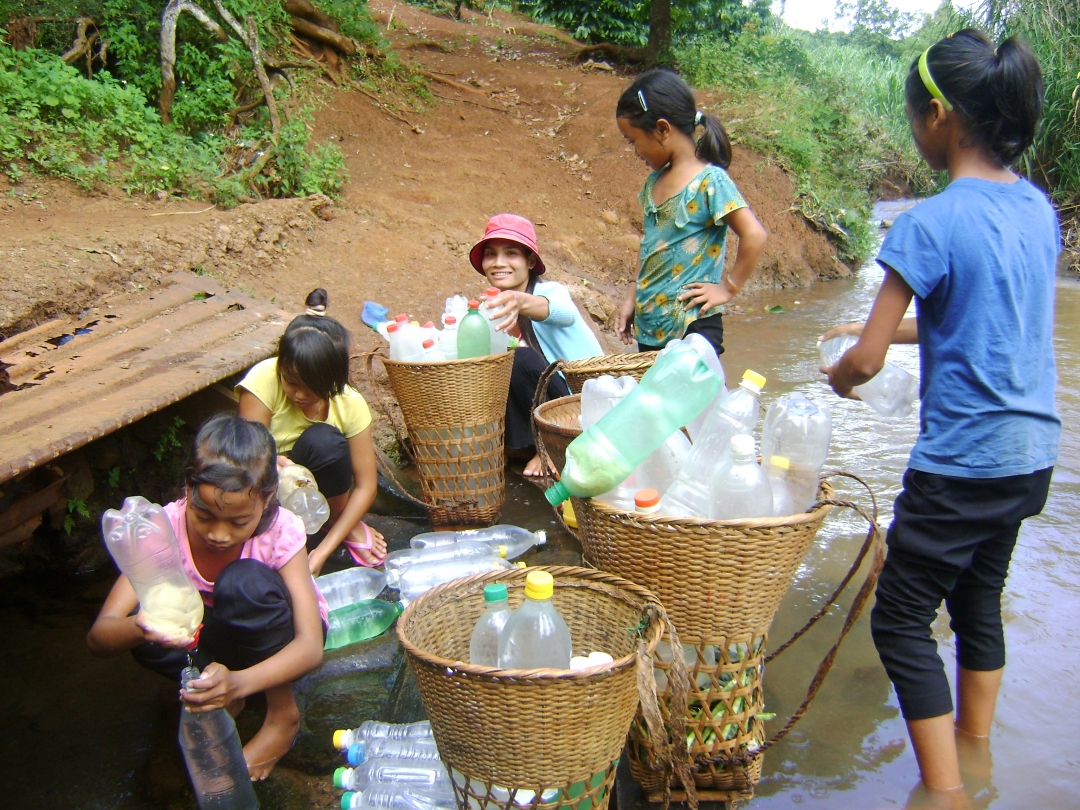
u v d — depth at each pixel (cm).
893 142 1284
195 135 614
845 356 203
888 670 200
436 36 1212
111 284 385
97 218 457
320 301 361
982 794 197
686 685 163
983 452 186
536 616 170
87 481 309
